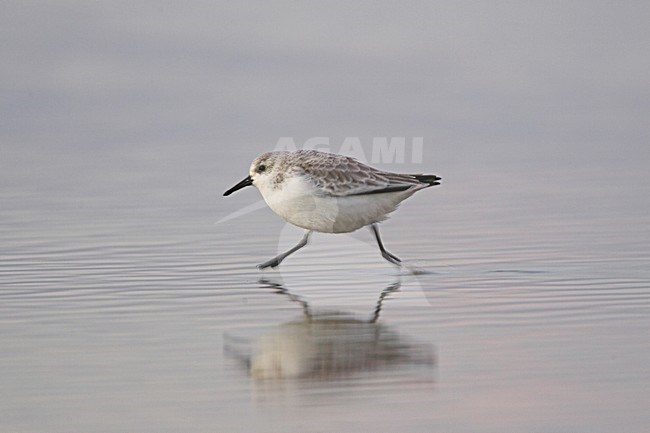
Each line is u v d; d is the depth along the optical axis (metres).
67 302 11.88
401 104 29.06
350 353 10.05
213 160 22.61
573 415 8.43
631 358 9.73
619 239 15.06
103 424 8.31
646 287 12.38
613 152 23.52
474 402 8.73
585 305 11.62
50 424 8.31
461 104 29.25
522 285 12.56
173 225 16.41
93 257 14.15
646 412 8.47
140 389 9.05
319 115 27.86
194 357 9.95
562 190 19.19
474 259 13.97
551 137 25.52
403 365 9.66
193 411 8.59
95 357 9.92
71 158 22.92
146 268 13.54
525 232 15.66
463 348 10.12
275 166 13.27
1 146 24.33
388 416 8.47
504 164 22.22
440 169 21.77
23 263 13.77
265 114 27.95
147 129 26.27
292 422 8.36
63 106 28.28
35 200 18.41
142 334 10.66
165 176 20.86
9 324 10.99
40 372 9.49
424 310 11.55
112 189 19.48
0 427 8.26
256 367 9.64
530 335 10.50
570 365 9.55
